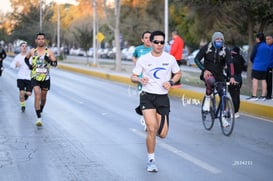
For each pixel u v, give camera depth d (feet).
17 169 45.03
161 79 44.04
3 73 194.80
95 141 57.93
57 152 51.96
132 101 100.48
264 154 51.83
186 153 51.83
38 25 427.33
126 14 347.36
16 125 69.36
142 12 345.92
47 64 69.51
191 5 132.16
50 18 442.09
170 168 45.55
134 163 47.32
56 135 61.77
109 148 54.03
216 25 153.48
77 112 83.05
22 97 83.56
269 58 88.74
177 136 61.62
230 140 59.36
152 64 44.04
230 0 121.39
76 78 175.73
